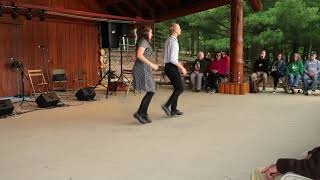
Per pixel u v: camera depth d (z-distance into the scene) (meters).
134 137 4.88
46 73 10.46
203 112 6.80
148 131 5.22
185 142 4.59
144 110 5.74
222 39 15.39
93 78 11.93
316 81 9.63
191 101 8.27
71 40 11.21
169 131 5.21
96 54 12.05
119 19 9.96
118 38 10.03
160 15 11.92
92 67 11.91
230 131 5.19
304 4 13.52
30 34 10.02
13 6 8.10
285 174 1.91
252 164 3.71
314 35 13.69
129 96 9.39
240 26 9.80
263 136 4.88
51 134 5.11
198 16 16.00
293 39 14.32
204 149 4.27
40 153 4.16
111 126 5.61
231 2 9.91
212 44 15.48
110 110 7.19
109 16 9.67
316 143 4.50
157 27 20.59
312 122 5.83
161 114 6.60
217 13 15.44
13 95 9.51
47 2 10.30
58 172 3.52
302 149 4.24
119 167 3.65
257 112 6.79
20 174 3.47
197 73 10.23
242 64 9.92
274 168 2.07
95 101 8.52
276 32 13.66
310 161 1.87
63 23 10.95
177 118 6.20
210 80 10.18
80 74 11.49
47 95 7.66
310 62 9.73
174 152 4.16
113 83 10.31
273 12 13.65
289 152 4.12
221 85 9.85
